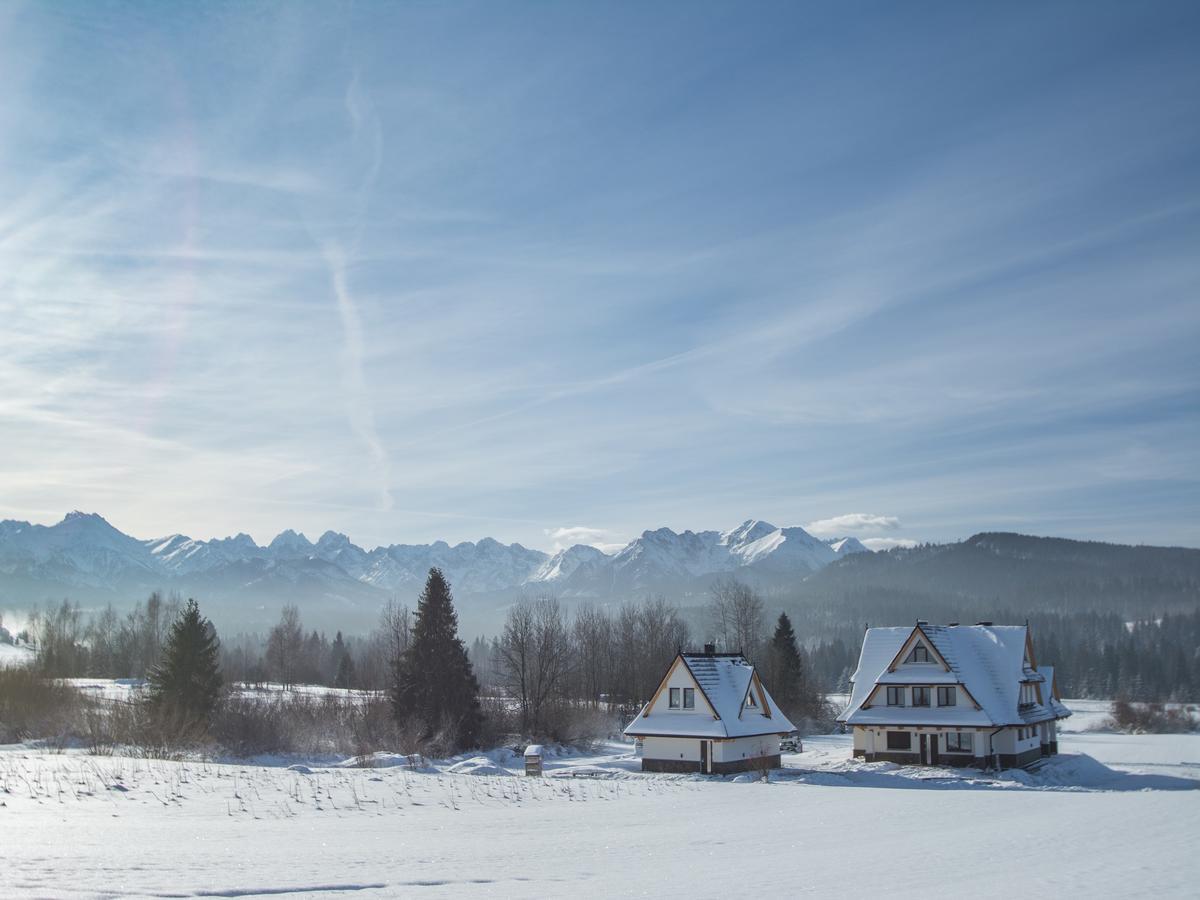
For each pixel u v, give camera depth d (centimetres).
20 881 2116
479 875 2519
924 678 7600
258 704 7600
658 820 4034
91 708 7594
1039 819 4225
